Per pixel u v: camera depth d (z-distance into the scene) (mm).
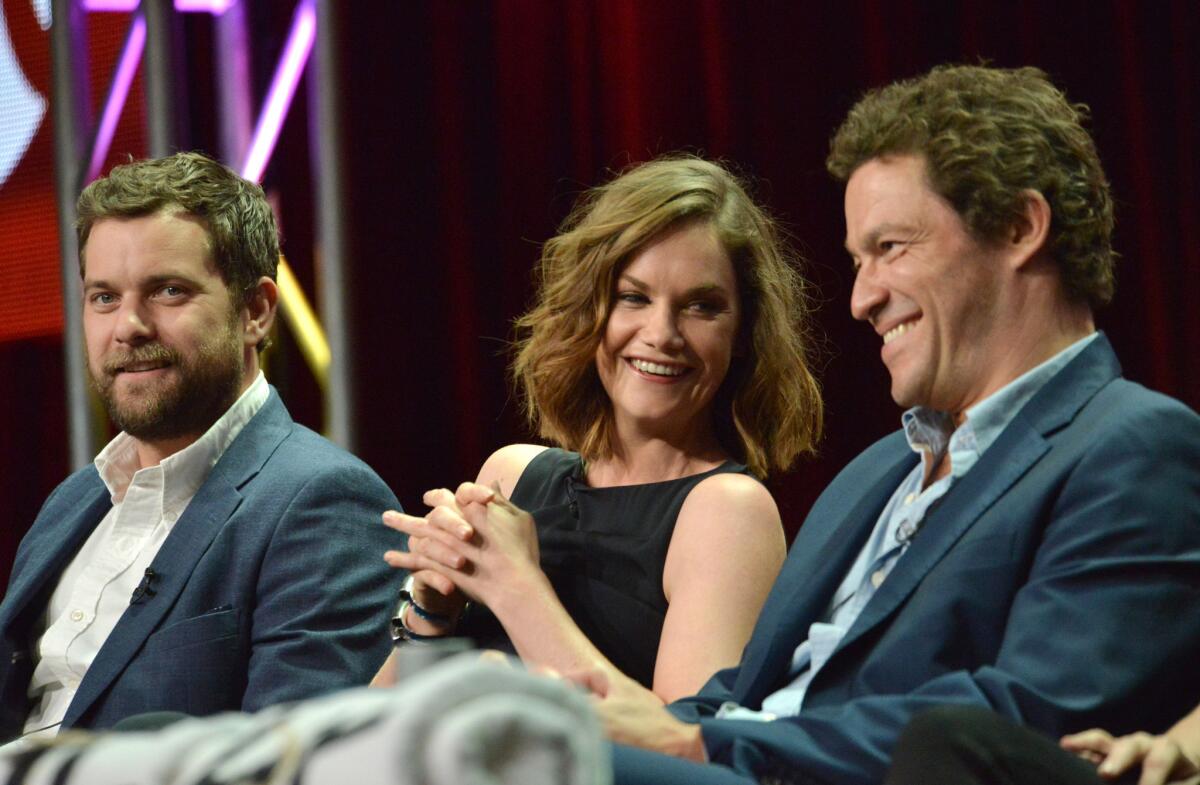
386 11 18078
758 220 8641
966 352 6168
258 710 8125
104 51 16266
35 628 9000
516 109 17766
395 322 17984
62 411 19547
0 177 17703
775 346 8547
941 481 6215
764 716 6176
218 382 9023
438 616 7898
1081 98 15125
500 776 2277
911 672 5715
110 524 9148
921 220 6180
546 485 8625
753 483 8133
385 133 18047
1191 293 14656
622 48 17094
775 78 16500
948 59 15773
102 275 8938
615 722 6082
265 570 8523
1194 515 5531
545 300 8797
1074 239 6141
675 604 7770
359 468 9016
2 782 3064
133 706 8234
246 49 16750
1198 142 14648
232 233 9164
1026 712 5258
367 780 2324
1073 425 5934
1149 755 4867
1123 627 5340
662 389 8242
